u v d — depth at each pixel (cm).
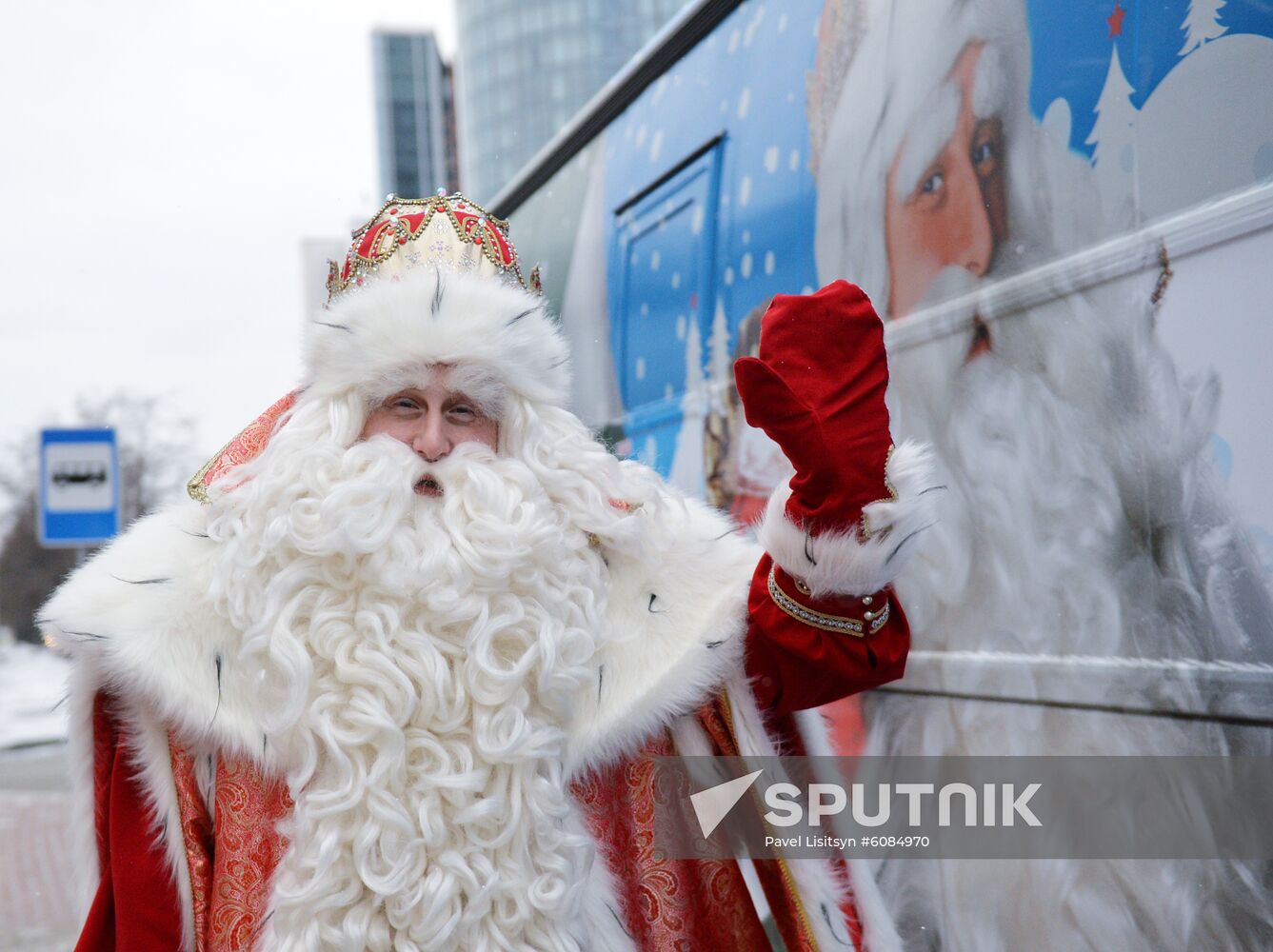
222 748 175
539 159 518
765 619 178
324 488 172
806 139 310
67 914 622
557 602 174
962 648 253
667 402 386
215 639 177
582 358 463
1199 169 191
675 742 193
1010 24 235
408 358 177
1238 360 184
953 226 254
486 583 169
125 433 2442
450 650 167
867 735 288
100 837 183
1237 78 184
